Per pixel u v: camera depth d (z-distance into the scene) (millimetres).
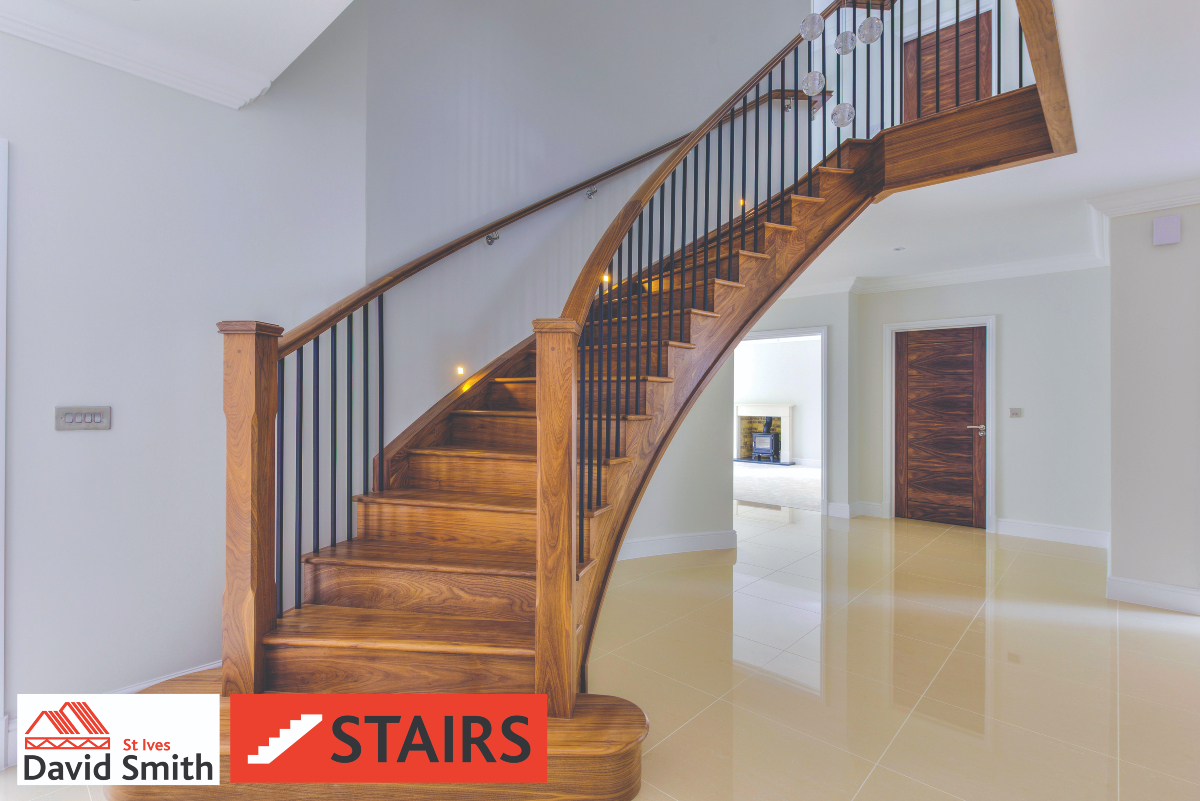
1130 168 2811
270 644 1774
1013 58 4098
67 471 1969
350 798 1637
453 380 3016
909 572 3912
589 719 1691
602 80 3812
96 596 2029
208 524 2287
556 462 1679
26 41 1893
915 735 2006
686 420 4430
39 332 1912
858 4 3656
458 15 3078
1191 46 1802
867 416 5809
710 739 1982
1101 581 3717
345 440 2605
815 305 5844
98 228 2025
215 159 2279
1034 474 4863
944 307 5324
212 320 2279
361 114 2652
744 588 3582
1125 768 1824
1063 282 4715
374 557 2094
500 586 1959
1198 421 3113
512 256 3318
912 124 2938
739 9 4438
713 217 4156
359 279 2645
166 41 2051
